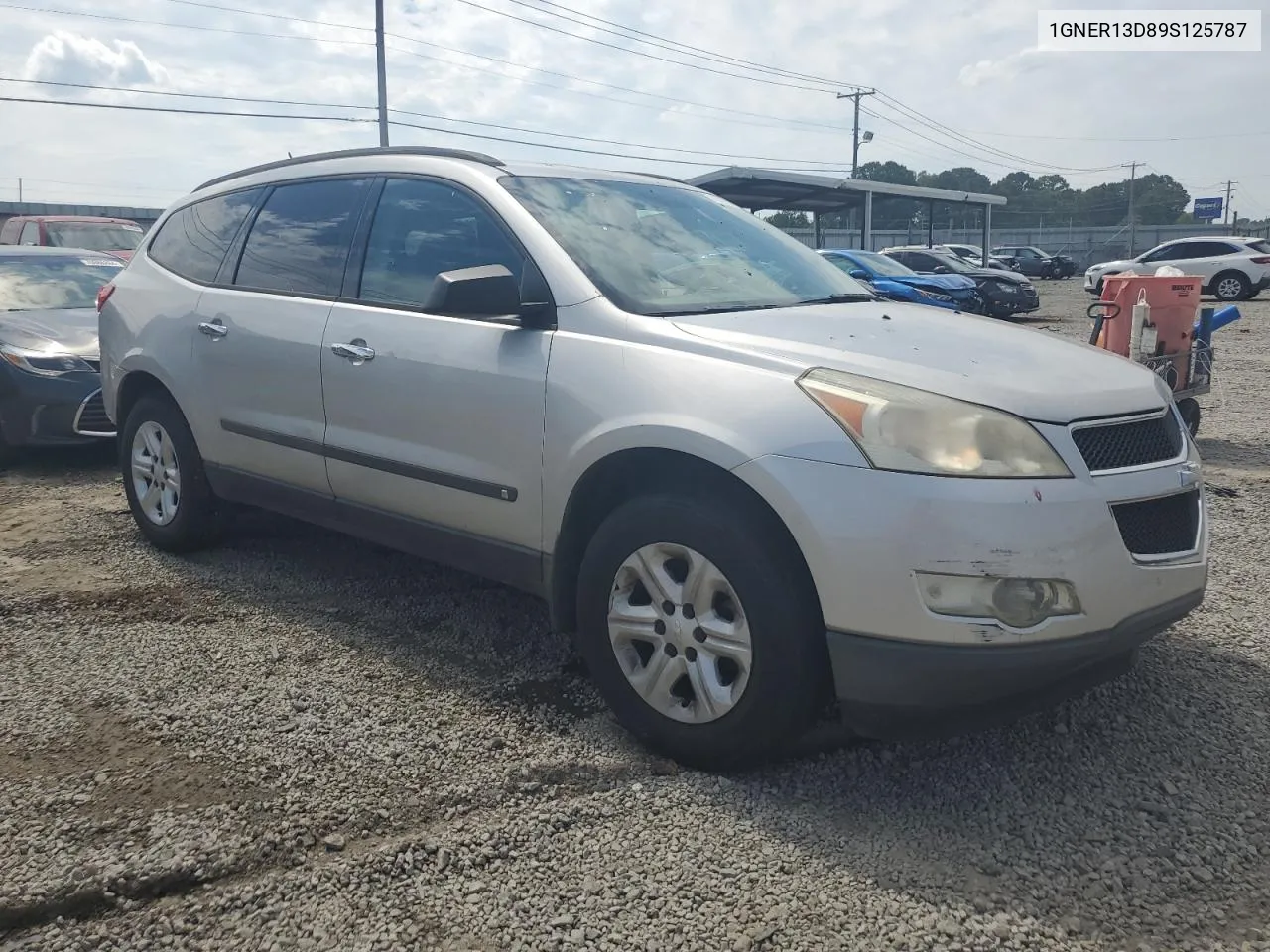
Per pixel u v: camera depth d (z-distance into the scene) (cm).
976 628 254
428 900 240
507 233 358
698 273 366
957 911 238
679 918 235
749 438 274
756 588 274
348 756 304
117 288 530
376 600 438
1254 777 296
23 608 424
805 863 255
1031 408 269
